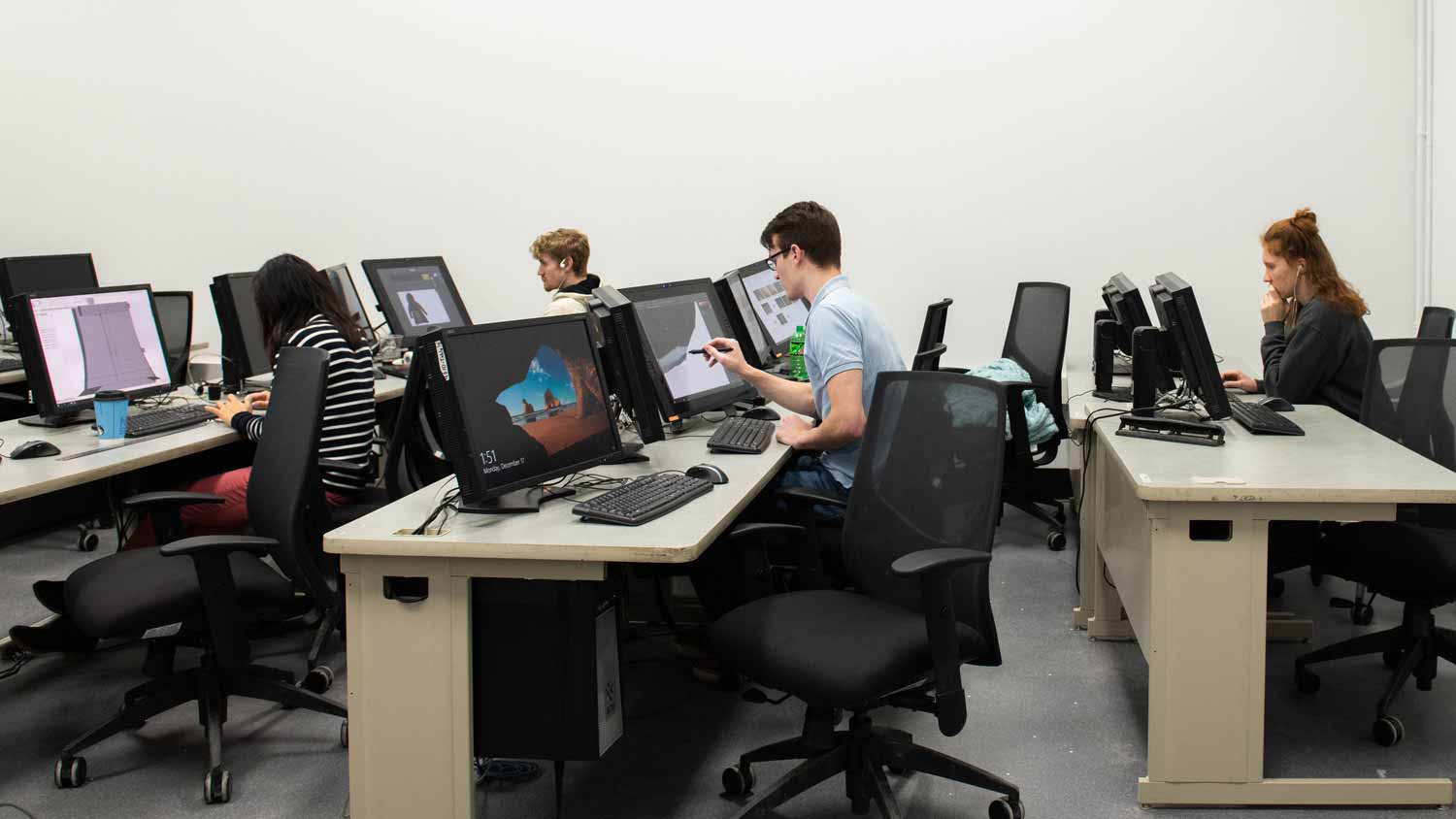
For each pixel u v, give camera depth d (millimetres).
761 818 2244
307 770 2607
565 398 2504
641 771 2574
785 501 2822
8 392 4520
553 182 5418
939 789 2492
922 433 2367
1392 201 4629
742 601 2555
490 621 2154
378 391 3947
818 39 5051
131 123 5797
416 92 5504
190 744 2746
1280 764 2521
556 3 5297
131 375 3566
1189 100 4754
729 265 5293
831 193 5133
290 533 2580
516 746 2174
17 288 4777
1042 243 4965
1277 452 2654
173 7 5680
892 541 2375
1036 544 4414
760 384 3143
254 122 5691
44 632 3209
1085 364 4668
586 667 2137
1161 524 2334
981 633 2229
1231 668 2338
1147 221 4859
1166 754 2375
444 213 5559
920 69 4973
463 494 2219
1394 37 4543
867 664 2070
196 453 3732
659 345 3166
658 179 5297
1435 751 2586
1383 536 2760
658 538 2064
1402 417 3002
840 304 2859
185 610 2480
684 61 5195
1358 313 3463
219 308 3863
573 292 4355
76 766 2529
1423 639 2758
